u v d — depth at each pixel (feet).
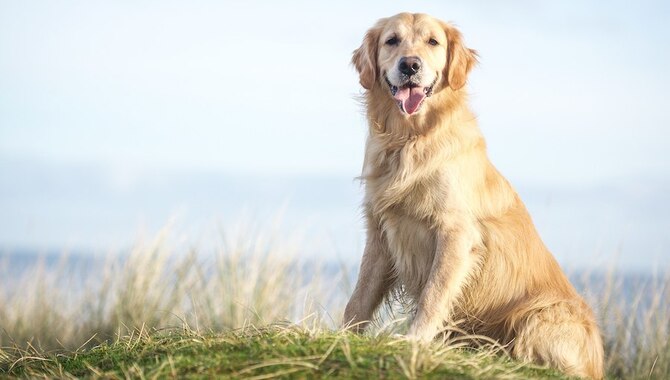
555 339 15.70
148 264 25.11
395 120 16.57
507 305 16.33
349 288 23.50
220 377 11.02
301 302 24.03
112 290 25.30
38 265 27.63
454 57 17.08
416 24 17.01
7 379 13.02
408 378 10.86
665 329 22.12
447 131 16.25
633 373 21.39
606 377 18.43
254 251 25.04
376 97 17.20
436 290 15.56
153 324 23.80
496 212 16.55
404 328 17.74
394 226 16.46
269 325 14.21
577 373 15.70
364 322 16.46
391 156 16.56
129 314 24.13
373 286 16.94
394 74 16.40
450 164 16.01
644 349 21.98
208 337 13.44
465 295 16.33
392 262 16.92
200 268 25.08
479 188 16.38
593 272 23.82
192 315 24.04
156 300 24.63
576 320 16.11
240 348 12.37
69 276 27.02
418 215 16.10
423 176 15.93
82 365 13.32
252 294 24.16
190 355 12.25
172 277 25.18
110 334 23.67
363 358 11.49
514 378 11.67
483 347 15.37
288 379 10.92
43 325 25.30
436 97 16.66
